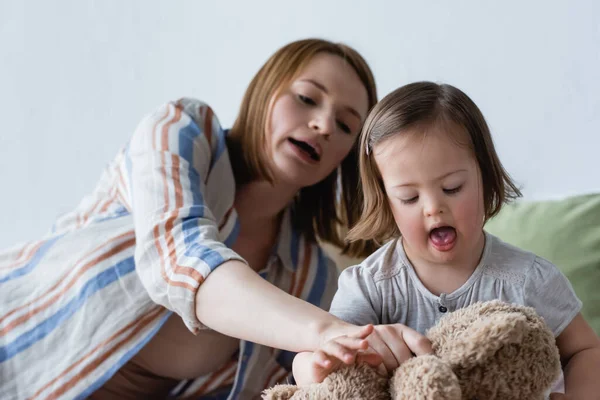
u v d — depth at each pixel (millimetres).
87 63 1687
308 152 1114
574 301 806
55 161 1691
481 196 769
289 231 1226
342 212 1249
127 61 1675
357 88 1129
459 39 1432
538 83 1370
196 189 981
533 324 637
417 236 759
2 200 1700
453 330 651
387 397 629
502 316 622
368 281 834
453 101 764
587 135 1336
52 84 1695
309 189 1254
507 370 614
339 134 1123
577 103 1341
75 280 1026
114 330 987
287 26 1578
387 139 759
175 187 961
